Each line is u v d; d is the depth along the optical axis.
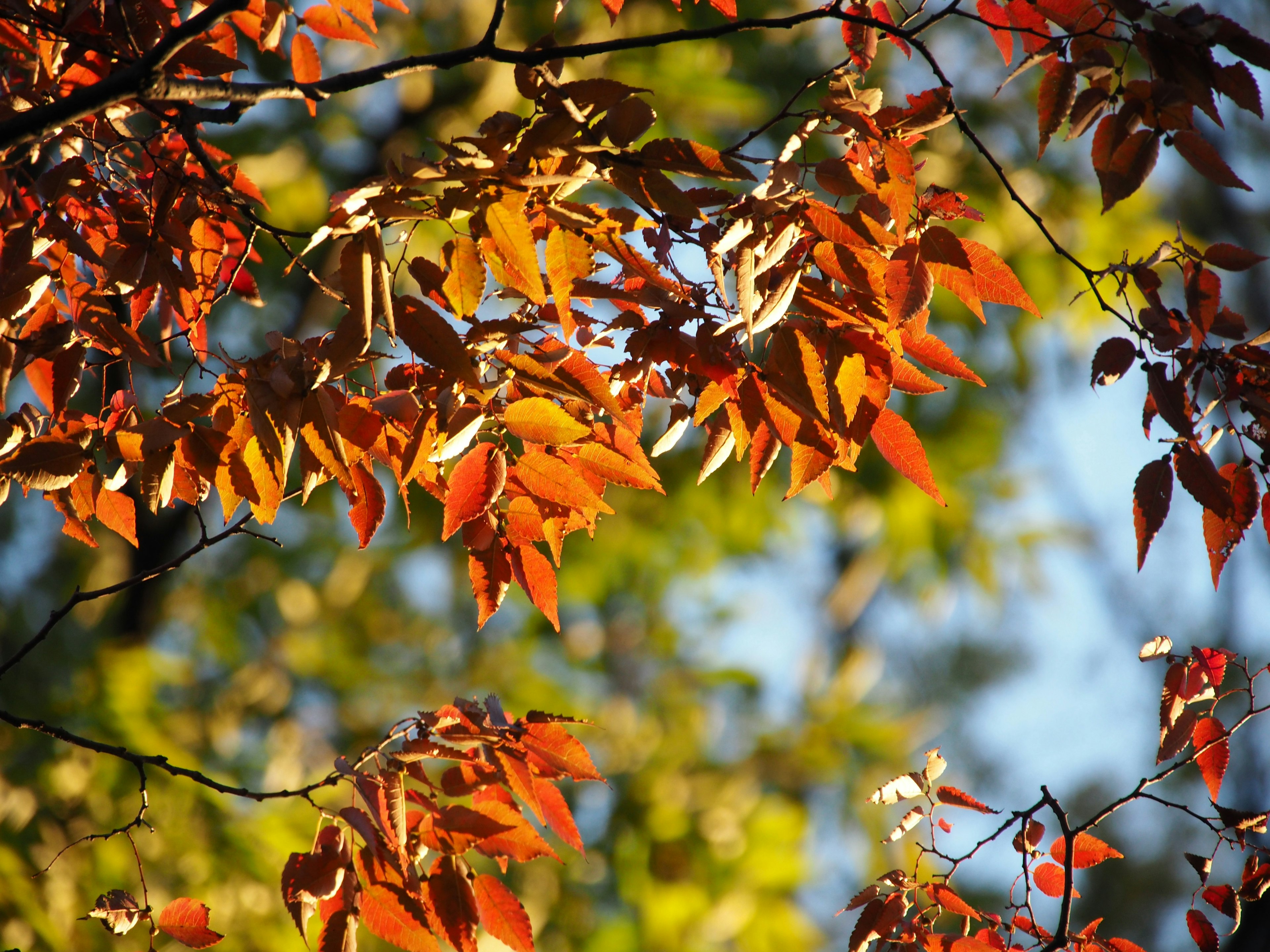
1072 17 3.59
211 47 3.65
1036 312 3.58
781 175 3.55
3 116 3.62
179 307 3.67
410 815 3.63
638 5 7.05
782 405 3.59
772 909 7.12
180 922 3.66
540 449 3.60
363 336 3.55
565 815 3.63
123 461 3.66
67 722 4.82
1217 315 3.60
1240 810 3.75
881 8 3.68
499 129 3.54
